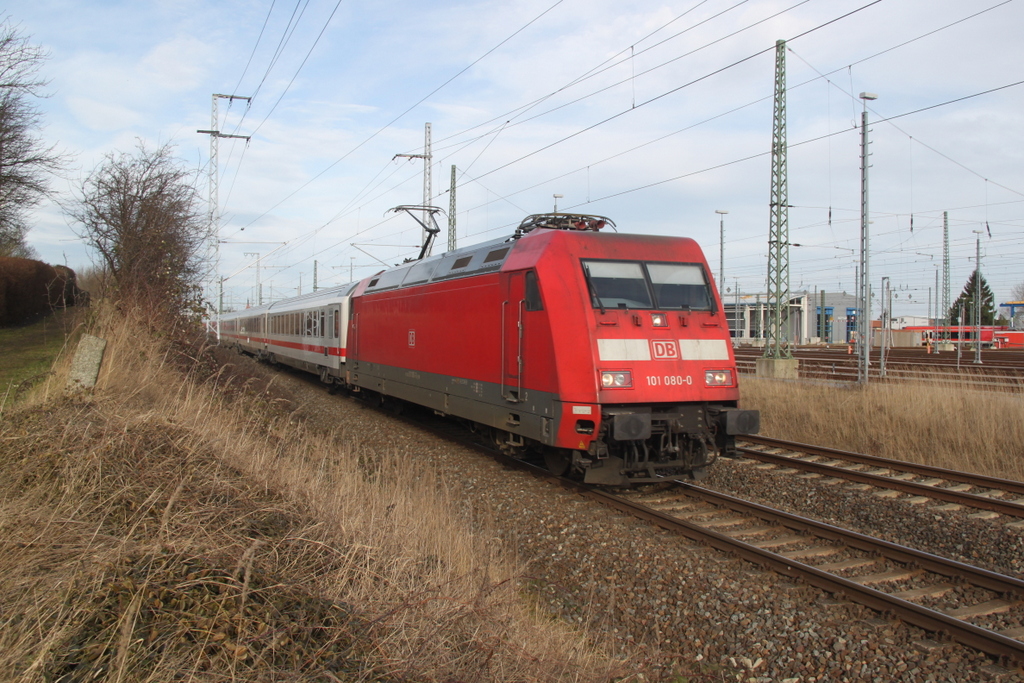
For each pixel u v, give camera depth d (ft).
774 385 51.42
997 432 34.71
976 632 15.28
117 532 14.65
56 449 18.79
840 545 22.09
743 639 16.22
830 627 16.49
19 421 21.61
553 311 27.55
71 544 13.80
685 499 27.84
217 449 21.97
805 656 15.39
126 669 10.00
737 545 21.04
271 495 18.49
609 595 19.02
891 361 95.61
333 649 11.68
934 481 30.60
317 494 19.75
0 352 55.52
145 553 12.90
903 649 15.46
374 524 17.95
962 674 14.42
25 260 81.82
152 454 19.56
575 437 26.55
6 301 76.84
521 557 22.07
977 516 25.26
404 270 48.85
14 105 60.70
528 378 29.25
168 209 51.37
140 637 10.74
